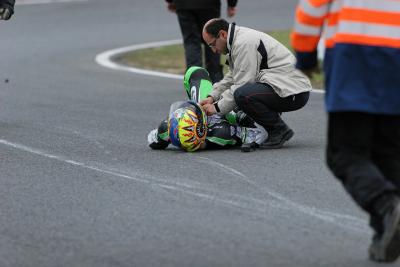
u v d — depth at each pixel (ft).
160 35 177.78
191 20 106.73
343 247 47.73
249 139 74.95
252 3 223.51
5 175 66.28
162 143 75.31
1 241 50.11
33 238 50.49
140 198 58.85
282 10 209.36
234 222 52.85
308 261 45.44
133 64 142.92
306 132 84.79
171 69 137.49
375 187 42.01
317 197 58.54
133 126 88.12
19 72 133.49
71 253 47.73
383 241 42.04
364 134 43.01
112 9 219.20
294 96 73.67
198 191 60.54
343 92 42.16
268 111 74.18
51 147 77.10
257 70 73.82
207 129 74.49
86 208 56.54
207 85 77.92
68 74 131.34
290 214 54.49
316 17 42.47
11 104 104.06
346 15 42.29
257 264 45.16
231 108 73.67
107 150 75.51
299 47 43.24
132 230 51.57
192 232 50.96
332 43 43.06
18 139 81.10
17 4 232.94
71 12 215.72
